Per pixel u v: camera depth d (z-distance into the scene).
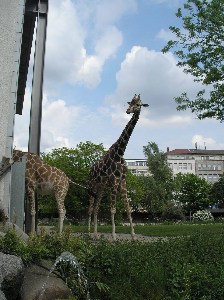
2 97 10.20
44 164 11.78
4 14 10.57
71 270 6.92
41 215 38.81
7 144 10.02
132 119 12.65
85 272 7.19
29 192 11.50
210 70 16.61
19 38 10.55
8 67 10.34
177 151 107.94
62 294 6.39
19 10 10.68
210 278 7.47
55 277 6.66
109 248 7.97
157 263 7.90
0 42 10.41
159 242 9.74
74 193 32.66
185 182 70.69
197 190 70.31
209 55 16.80
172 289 7.22
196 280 7.40
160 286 7.22
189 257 8.45
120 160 12.76
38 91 12.11
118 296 6.81
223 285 7.29
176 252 8.62
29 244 6.88
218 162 103.81
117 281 7.14
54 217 39.28
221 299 7.16
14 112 10.21
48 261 6.97
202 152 105.56
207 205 71.06
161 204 57.03
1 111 10.13
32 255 6.75
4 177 9.86
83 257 7.30
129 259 7.75
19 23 10.61
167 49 17.41
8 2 10.65
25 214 11.92
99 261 7.42
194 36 17.06
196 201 70.06
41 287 6.23
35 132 12.04
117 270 7.40
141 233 17.16
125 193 12.73
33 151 11.99
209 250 9.20
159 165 59.62
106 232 18.17
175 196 64.38
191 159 103.50
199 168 103.44
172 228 22.06
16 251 6.55
